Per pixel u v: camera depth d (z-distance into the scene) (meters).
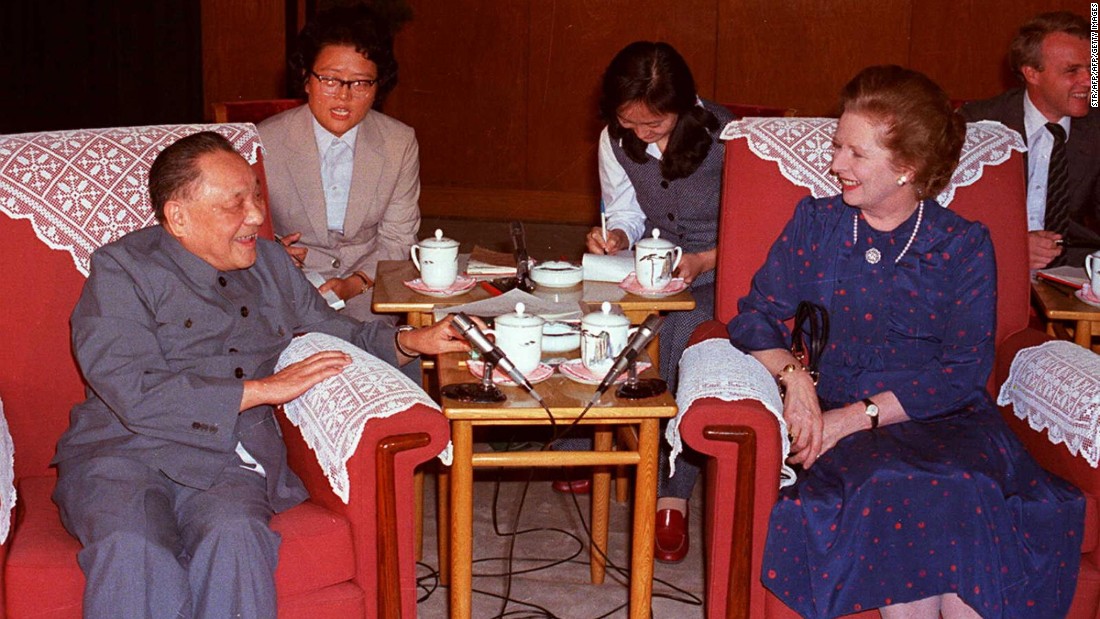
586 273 3.10
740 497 2.37
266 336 2.59
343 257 3.55
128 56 6.35
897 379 2.59
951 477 2.35
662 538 3.22
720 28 6.89
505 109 7.20
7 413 2.56
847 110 2.50
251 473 2.40
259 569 2.17
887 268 2.61
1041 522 2.39
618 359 2.36
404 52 7.17
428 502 3.56
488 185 7.34
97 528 2.14
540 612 2.94
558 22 7.02
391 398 2.26
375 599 2.31
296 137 3.42
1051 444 2.56
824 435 2.52
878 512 2.35
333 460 2.27
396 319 3.42
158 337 2.43
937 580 2.36
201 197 2.39
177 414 2.31
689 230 3.49
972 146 2.98
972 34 6.71
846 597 2.35
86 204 2.64
